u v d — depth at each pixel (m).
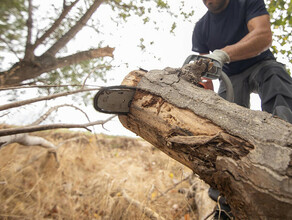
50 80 1.70
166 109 1.04
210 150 0.83
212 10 1.82
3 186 1.95
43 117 1.38
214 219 1.45
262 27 1.50
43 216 1.88
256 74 1.73
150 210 1.93
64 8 1.40
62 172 2.57
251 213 0.74
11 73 1.36
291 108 1.45
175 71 1.17
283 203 0.65
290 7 1.93
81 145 3.28
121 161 3.39
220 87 2.02
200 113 0.92
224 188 0.80
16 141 2.04
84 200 2.16
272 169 0.67
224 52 1.33
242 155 0.75
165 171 2.91
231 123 0.83
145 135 1.20
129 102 1.18
